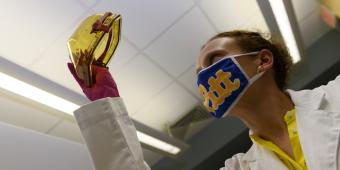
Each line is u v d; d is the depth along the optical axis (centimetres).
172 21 312
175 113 429
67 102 243
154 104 396
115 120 98
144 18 294
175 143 398
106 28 98
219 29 346
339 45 451
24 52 258
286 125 108
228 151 484
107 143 96
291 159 100
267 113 110
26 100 225
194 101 427
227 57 116
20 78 208
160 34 317
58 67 281
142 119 407
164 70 359
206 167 491
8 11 231
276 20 288
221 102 115
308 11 405
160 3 290
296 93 114
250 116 113
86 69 99
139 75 347
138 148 99
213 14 327
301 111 105
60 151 285
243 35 125
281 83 120
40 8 239
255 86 113
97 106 98
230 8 328
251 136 116
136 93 366
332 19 396
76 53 98
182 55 351
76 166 304
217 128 485
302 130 100
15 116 290
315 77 451
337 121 96
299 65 450
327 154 91
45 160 271
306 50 468
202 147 484
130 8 279
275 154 109
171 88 389
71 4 249
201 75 119
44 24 249
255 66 115
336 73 458
